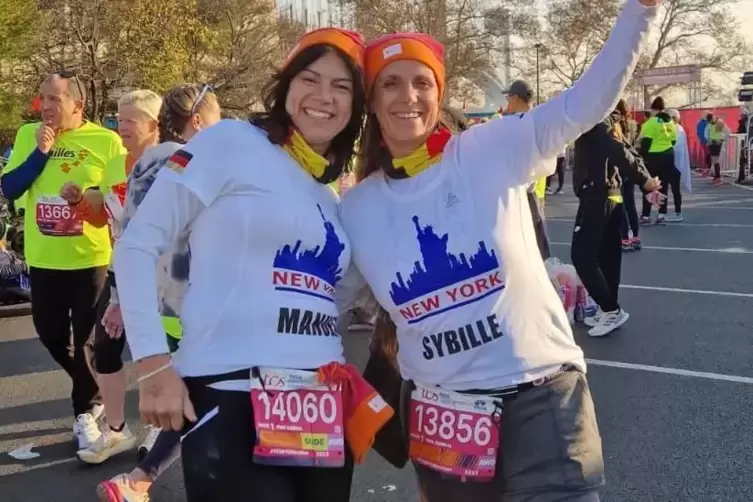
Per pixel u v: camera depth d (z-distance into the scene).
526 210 1.76
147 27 17.69
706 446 3.20
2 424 3.78
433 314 1.71
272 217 1.61
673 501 2.74
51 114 3.31
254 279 1.61
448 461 1.73
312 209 1.67
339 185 2.20
